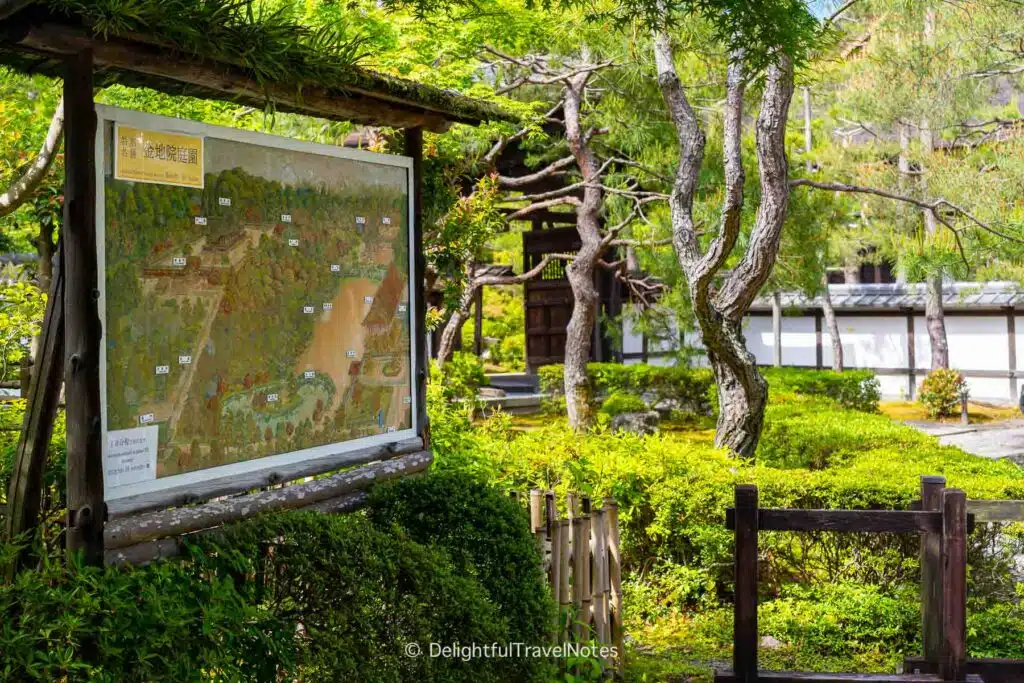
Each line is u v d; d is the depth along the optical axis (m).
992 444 15.77
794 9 4.88
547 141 14.32
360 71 4.29
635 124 12.26
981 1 11.16
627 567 6.48
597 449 6.90
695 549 6.39
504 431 7.79
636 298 17.42
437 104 4.73
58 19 3.15
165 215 3.61
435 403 7.36
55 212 5.79
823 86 16.77
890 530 4.61
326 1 7.06
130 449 3.48
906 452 8.23
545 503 4.58
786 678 4.57
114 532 3.30
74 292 3.22
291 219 4.18
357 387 4.58
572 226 17.91
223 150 3.85
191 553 3.40
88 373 3.22
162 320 3.60
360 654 3.35
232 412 3.90
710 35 8.05
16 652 2.60
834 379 18.14
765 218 8.24
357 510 4.41
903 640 5.61
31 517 3.49
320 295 4.34
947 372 19.77
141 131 3.50
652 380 16.88
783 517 4.60
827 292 22.69
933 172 12.96
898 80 14.70
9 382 7.39
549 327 18.69
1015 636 5.45
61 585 2.96
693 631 5.87
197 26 3.50
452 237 6.16
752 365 8.46
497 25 8.73
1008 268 12.69
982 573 5.96
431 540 4.09
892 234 12.28
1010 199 11.10
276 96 4.17
